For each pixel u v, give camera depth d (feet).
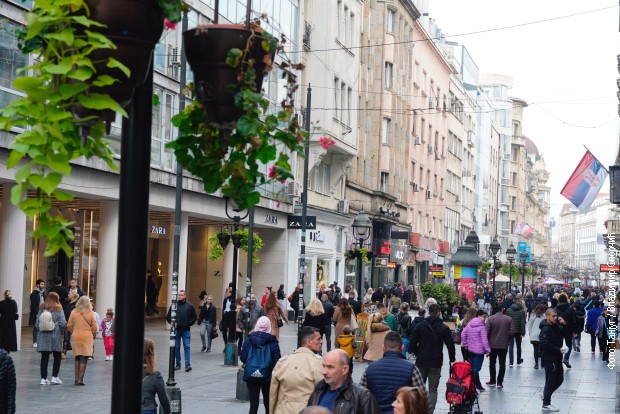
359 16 179.83
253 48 15.31
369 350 75.31
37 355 84.33
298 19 150.92
